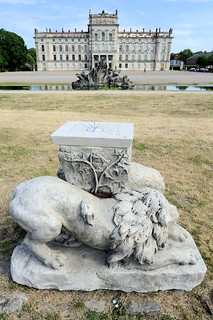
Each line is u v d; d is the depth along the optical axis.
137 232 2.39
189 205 4.26
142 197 2.64
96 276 2.52
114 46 63.28
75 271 2.54
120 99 15.70
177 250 2.63
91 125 3.19
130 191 2.79
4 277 2.71
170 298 2.54
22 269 2.59
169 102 14.65
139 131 8.51
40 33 64.44
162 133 8.32
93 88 21.36
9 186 4.70
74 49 66.31
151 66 68.00
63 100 15.27
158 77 36.50
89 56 66.31
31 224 2.28
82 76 21.62
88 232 2.45
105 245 2.53
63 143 2.73
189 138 7.81
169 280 2.55
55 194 2.41
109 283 2.54
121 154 2.73
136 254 2.40
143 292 2.59
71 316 2.34
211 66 68.81
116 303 2.46
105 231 2.42
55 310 2.39
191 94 17.56
